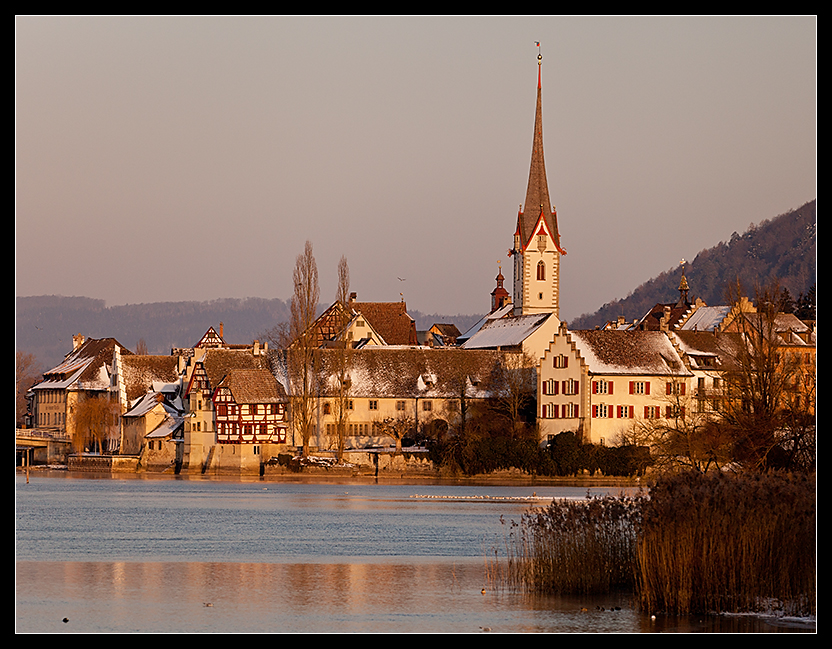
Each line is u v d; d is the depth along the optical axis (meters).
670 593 123.38
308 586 143.00
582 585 133.62
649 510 126.25
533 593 134.75
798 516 122.00
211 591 139.62
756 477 131.62
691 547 122.94
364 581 146.88
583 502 140.38
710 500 125.56
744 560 121.50
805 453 195.25
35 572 154.50
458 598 134.25
